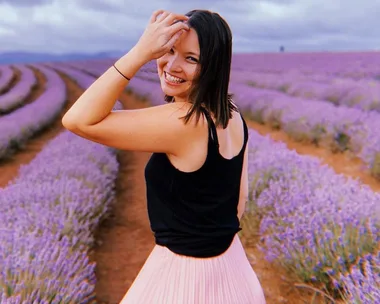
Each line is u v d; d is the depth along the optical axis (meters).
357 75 22.33
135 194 6.35
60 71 47.56
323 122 8.96
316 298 3.05
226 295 1.23
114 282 3.68
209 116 1.10
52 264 2.85
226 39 1.10
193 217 1.17
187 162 1.11
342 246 2.92
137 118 1.07
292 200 3.82
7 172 7.94
